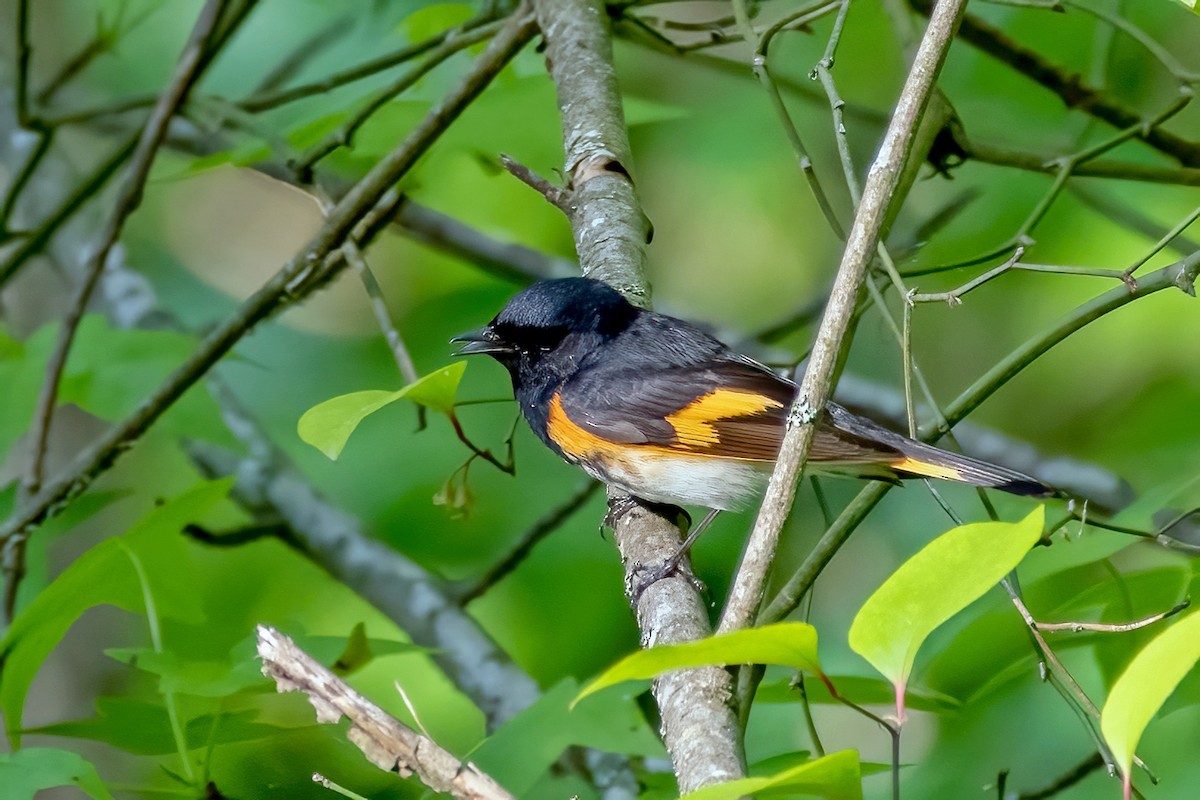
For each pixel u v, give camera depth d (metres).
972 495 12.15
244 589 12.54
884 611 4.16
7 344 9.76
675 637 6.59
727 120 13.66
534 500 12.90
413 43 10.94
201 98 9.95
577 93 9.18
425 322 13.67
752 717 10.78
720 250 14.66
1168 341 12.93
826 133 13.63
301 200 17.69
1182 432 12.53
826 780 3.90
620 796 8.77
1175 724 9.42
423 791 6.83
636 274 8.68
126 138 11.08
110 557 7.04
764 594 5.08
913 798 9.69
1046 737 9.70
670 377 8.27
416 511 12.84
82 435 12.91
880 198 5.12
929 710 6.71
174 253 16.61
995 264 12.25
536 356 8.58
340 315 15.55
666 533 7.81
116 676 11.46
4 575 9.12
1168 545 6.84
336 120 9.96
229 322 9.38
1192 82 8.68
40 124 10.75
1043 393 13.52
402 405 13.20
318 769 8.39
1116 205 10.62
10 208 10.80
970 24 9.95
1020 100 11.70
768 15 11.66
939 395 13.55
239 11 9.89
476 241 12.86
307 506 11.73
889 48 12.26
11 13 14.35
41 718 11.25
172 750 6.68
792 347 14.67
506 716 10.45
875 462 7.30
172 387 9.38
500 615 12.41
